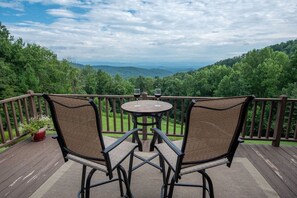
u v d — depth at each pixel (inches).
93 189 80.2
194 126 50.3
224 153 57.2
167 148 69.4
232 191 79.4
